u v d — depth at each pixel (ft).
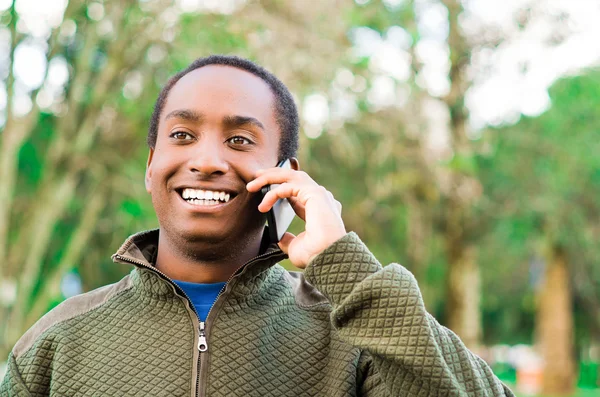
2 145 27.43
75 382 5.95
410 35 31.83
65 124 28.55
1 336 28.71
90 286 38.50
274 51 25.77
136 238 6.53
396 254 42.19
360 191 37.73
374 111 31.37
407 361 5.52
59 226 35.29
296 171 6.22
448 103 38.42
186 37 25.30
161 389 5.80
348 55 27.37
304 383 6.01
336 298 5.83
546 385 62.90
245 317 6.14
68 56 28.50
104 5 26.58
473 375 5.78
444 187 35.47
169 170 6.06
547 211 43.52
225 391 5.82
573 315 72.08
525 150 42.27
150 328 6.09
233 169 6.06
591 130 43.14
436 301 54.85
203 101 6.10
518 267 62.90
